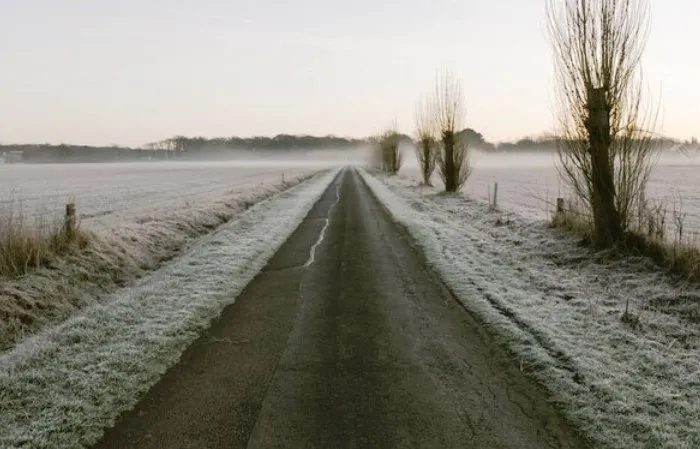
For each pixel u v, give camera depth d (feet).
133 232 42.83
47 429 13.93
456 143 94.79
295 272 34.42
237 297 28.09
